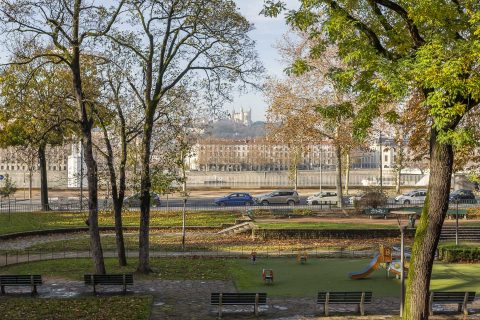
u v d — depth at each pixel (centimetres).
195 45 2922
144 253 2909
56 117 2869
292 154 8450
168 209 5738
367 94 1698
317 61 5159
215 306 2192
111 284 2378
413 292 1698
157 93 2855
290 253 3622
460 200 6175
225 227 4775
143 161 2853
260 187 10169
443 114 1439
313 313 2092
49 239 4300
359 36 1688
